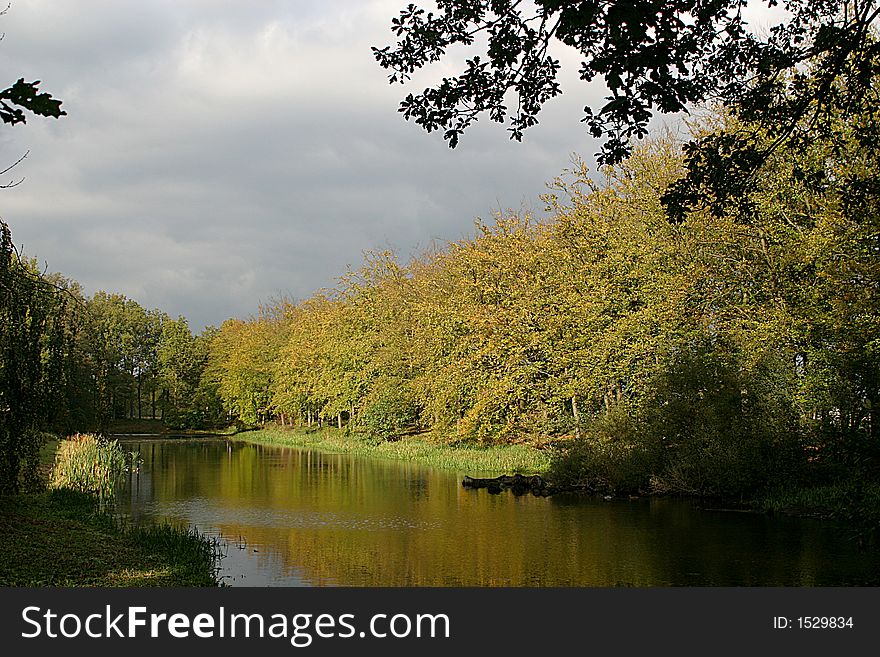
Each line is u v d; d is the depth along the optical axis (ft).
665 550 46.37
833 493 59.21
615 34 20.95
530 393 109.40
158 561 40.65
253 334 233.14
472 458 109.40
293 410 199.72
